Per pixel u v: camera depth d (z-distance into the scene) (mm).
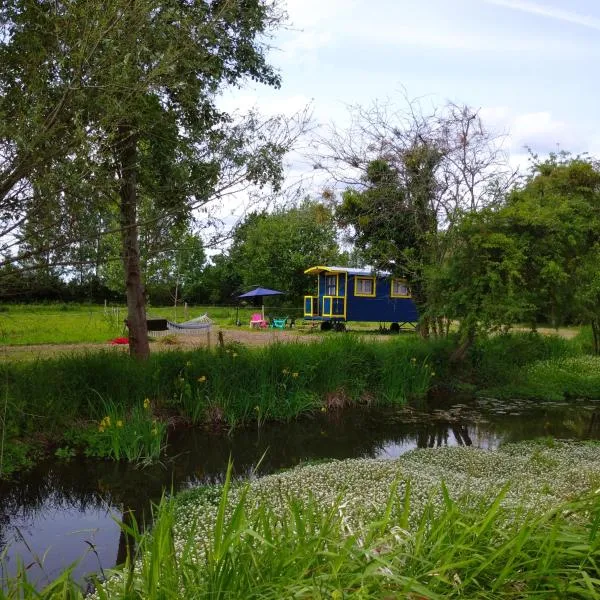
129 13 6480
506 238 11875
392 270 15445
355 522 3568
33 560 4957
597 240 13023
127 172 8531
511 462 6852
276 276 39219
